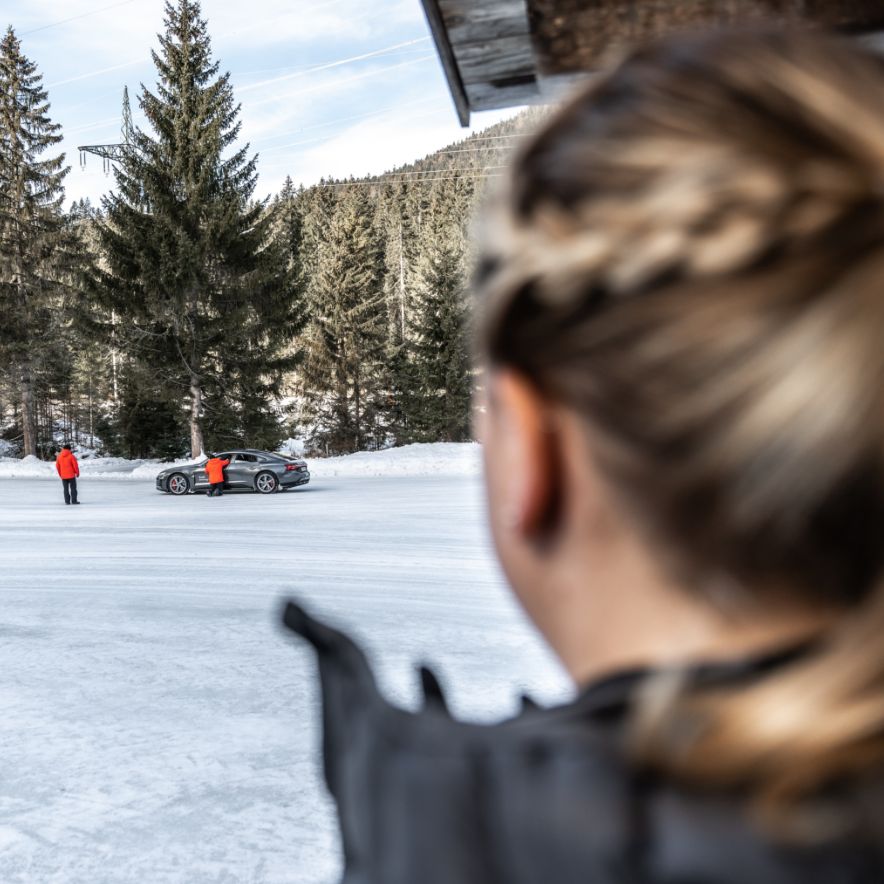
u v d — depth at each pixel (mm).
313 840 3289
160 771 3934
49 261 41594
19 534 13734
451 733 396
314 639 486
